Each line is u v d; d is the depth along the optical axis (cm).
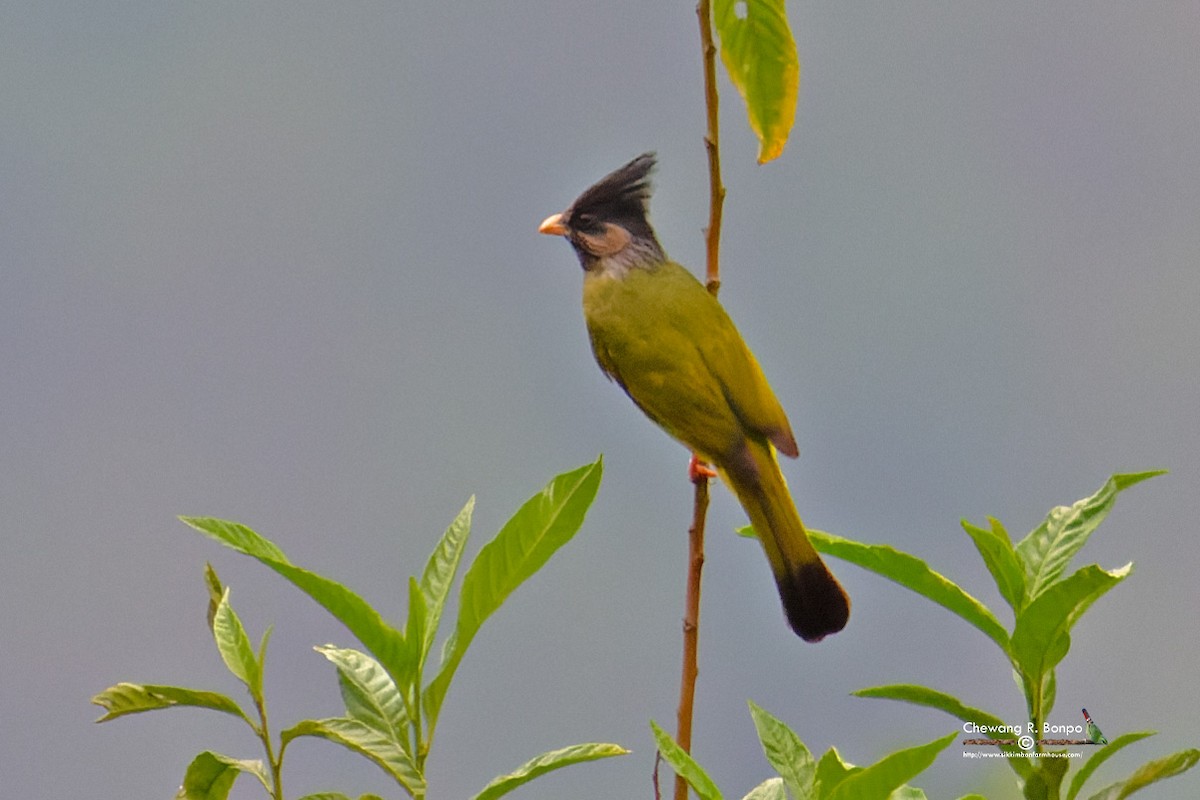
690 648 370
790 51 402
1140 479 369
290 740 329
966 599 361
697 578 376
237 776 337
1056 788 338
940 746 309
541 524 347
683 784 349
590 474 346
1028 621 344
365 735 326
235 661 335
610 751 325
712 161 369
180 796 333
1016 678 359
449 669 344
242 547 331
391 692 351
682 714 365
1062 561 365
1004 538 372
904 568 364
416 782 323
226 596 344
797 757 346
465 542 360
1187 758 332
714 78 368
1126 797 337
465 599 346
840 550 369
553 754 325
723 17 400
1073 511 371
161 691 331
